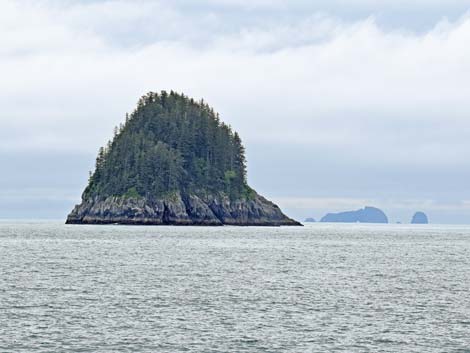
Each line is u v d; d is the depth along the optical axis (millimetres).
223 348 54062
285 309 71438
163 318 65562
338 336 58531
